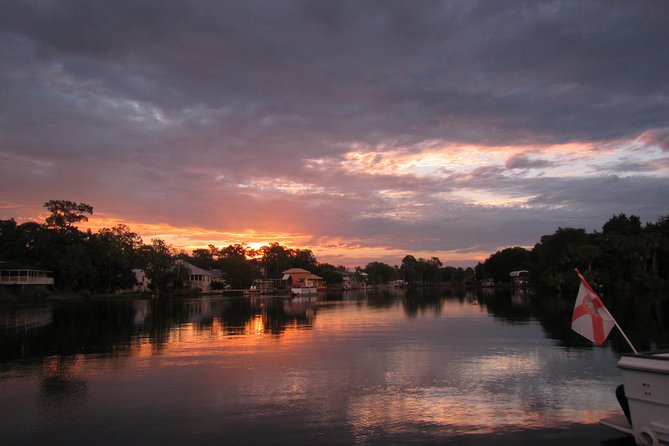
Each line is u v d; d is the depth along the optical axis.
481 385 14.25
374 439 10.01
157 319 36.94
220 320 35.84
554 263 88.88
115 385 14.52
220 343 23.17
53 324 32.97
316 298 80.62
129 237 99.50
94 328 30.25
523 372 15.88
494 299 65.62
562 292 78.38
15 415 11.65
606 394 13.09
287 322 33.94
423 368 16.70
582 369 16.19
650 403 8.94
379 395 13.27
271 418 11.35
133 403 12.59
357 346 21.78
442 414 11.59
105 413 11.77
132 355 19.78
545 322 31.50
